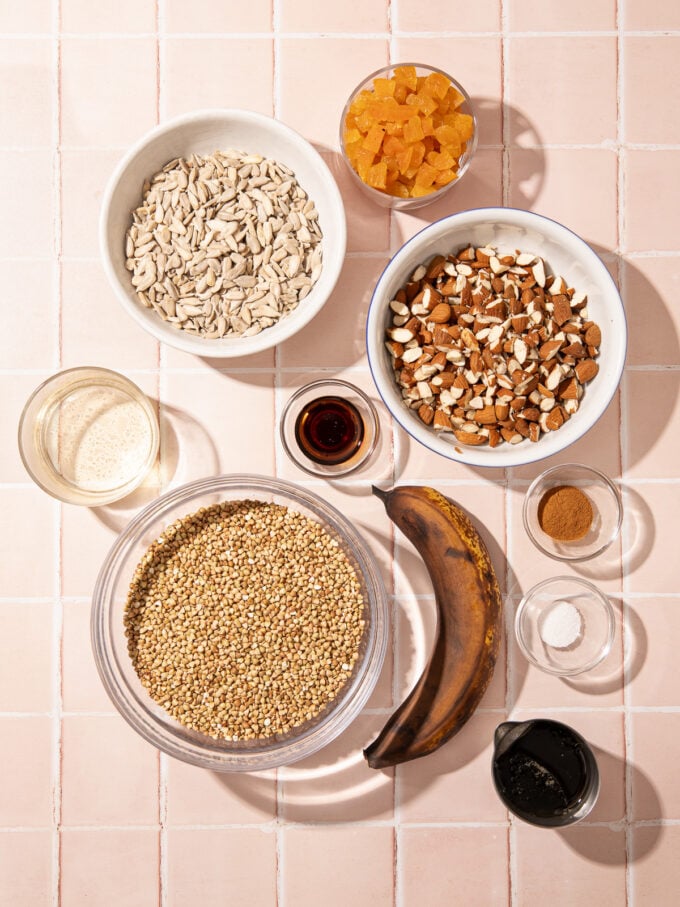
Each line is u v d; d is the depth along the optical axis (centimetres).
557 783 117
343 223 109
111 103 121
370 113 110
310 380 122
